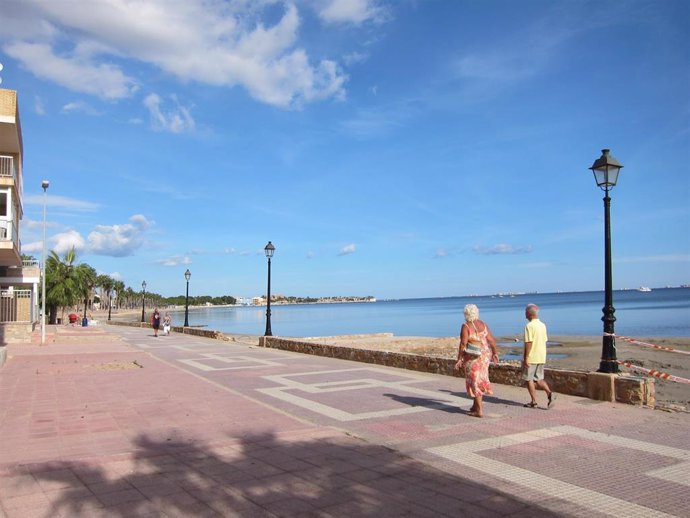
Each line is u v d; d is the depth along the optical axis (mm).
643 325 53969
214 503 4758
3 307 27797
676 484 5324
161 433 7242
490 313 99000
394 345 32875
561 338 40562
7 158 24969
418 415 8469
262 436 7074
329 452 6355
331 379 12461
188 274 39781
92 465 5773
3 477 5375
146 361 16609
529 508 4707
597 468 5812
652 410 8641
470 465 5914
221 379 12586
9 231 23703
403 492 5070
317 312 160750
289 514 4535
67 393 10539
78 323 61656
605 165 9656
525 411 8656
